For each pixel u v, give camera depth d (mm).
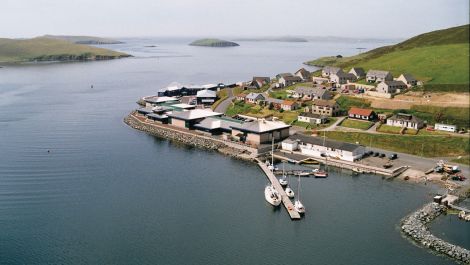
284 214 112750
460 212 110688
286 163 155375
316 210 114562
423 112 190500
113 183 133750
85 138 188500
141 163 154375
